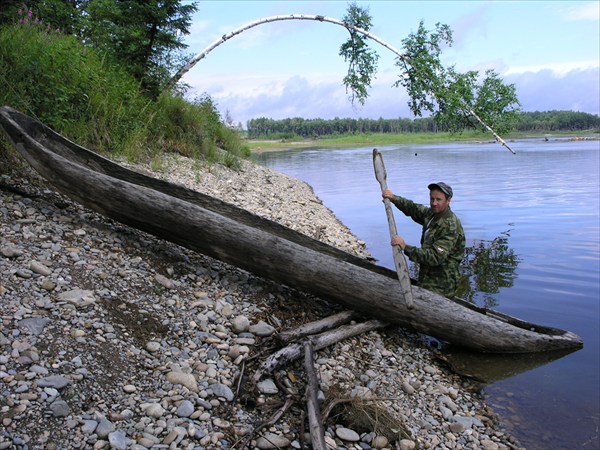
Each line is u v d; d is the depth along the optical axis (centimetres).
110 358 417
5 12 1036
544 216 1321
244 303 564
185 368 436
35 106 784
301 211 1179
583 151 4197
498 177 2233
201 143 1331
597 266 882
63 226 588
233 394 422
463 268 891
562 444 425
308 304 601
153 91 1148
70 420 351
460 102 1052
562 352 587
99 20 1234
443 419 460
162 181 661
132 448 343
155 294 525
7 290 448
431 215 605
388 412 436
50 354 399
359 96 1187
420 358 561
